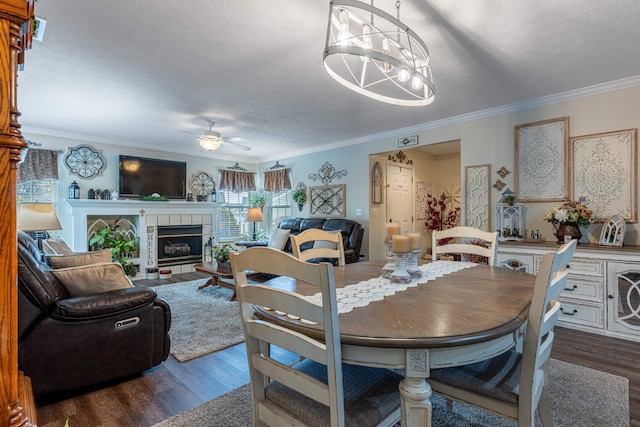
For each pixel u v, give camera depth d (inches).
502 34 91.4
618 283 112.6
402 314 46.5
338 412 37.4
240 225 295.4
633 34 91.1
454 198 281.0
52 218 156.9
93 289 87.1
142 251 227.0
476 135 163.9
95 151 215.9
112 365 83.8
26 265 74.4
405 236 66.6
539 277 42.0
